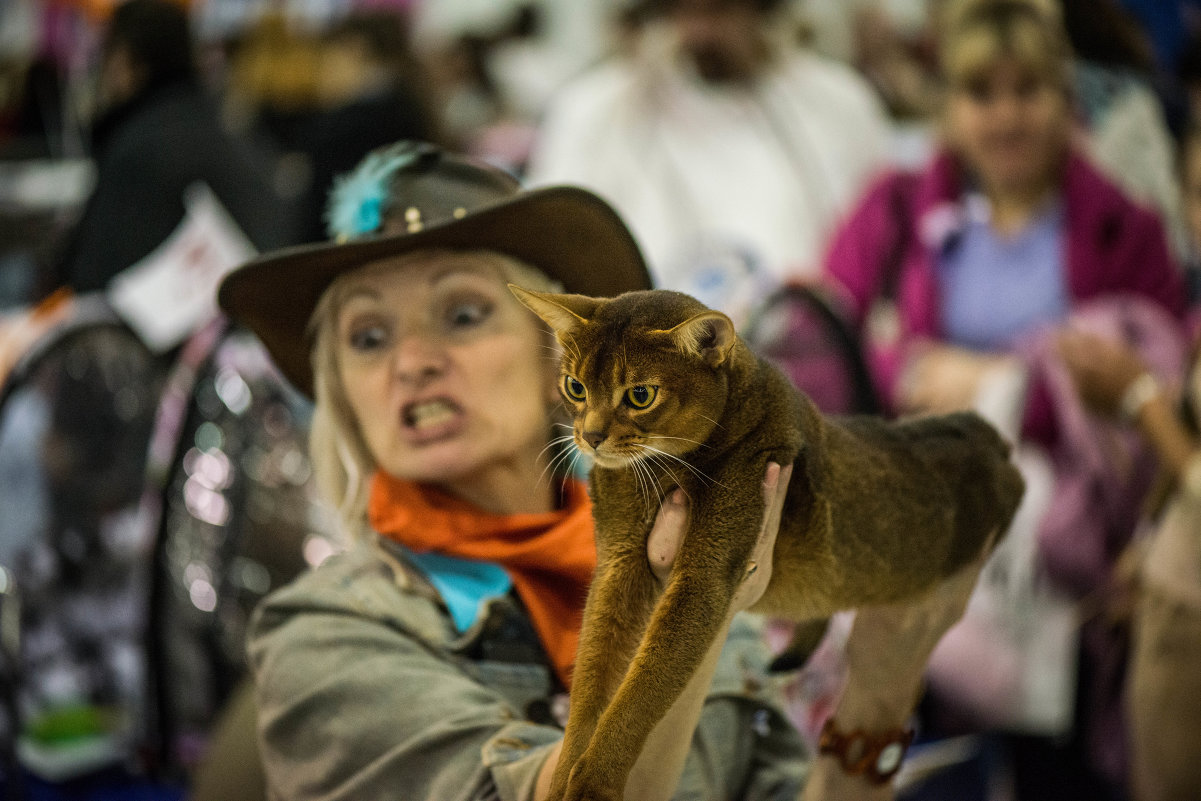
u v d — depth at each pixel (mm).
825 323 3328
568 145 4730
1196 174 4258
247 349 3160
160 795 3307
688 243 4004
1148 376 3486
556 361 2199
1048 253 3990
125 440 3342
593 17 7590
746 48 4582
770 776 2158
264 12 5988
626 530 1697
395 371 2098
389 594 2061
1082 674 3705
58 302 3584
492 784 1737
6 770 2953
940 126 4324
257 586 3082
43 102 5625
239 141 4527
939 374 3846
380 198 2129
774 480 1599
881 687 2066
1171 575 3186
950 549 1944
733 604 1621
